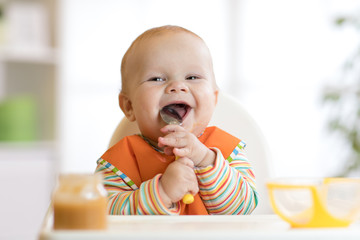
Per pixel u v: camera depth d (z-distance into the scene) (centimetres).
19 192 269
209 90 111
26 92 304
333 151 362
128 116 121
